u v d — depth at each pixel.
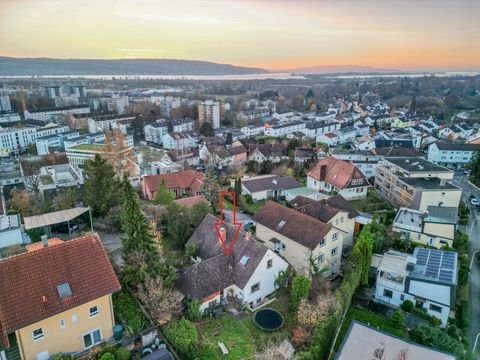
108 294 26.22
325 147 119.62
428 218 52.22
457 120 166.00
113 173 51.97
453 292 35.81
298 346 28.02
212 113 187.88
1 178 90.00
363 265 38.78
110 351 25.41
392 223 56.78
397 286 37.72
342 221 47.78
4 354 23.19
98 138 131.62
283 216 43.44
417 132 136.88
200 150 121.31
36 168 91.06
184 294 32.03
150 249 33.19
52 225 44.50
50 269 25.31
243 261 34.81
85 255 26.98
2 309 22.77
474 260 49.16
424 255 42.53
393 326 34.50
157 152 141.25
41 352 24.16
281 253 42.34
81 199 60.50
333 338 30.45
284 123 165.38
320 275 37.06
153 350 26.64
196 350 26.75
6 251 38.97
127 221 33.06
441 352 24.91
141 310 29.84
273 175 78.81
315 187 75.44
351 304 37.91
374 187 83.56
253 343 28.92
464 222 62.03
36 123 165.12
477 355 32.53
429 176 71.31
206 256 37.97
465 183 87.31
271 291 36.06
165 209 47.88
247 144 121.81
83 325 25.70
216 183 72.00
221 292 33.53
